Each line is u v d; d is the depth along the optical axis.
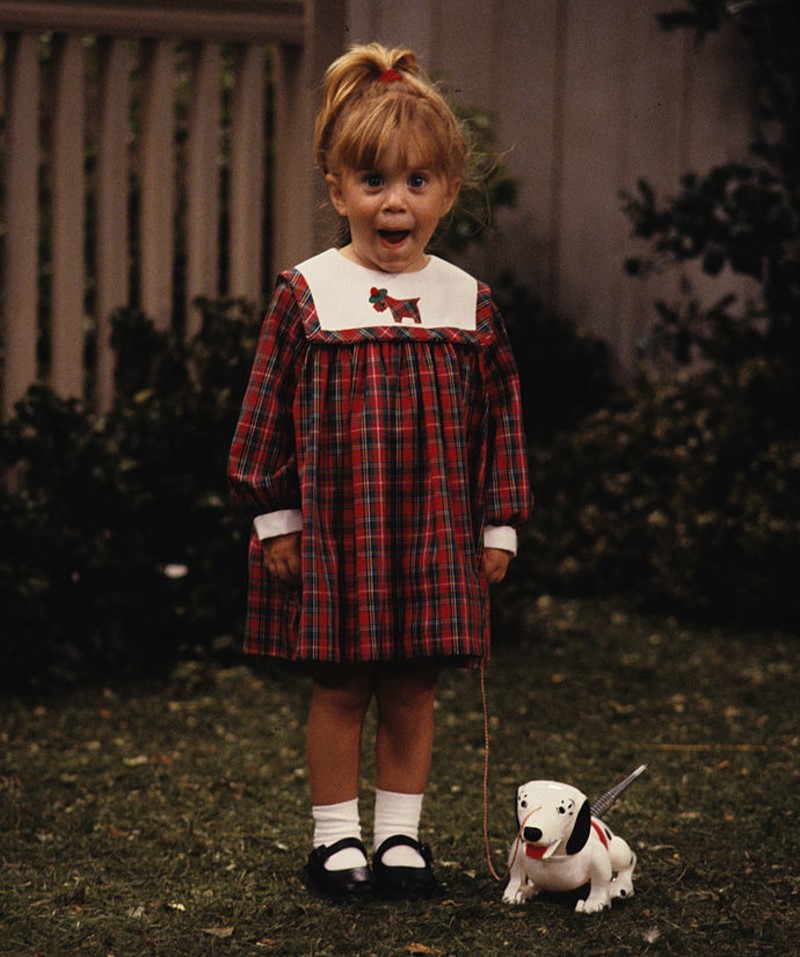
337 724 6.50
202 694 10.27
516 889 6.38
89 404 12.93
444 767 8.62
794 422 12.67
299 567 6.30
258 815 7.70
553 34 14.87
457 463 6.24
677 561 12.69
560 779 8.41
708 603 12.58
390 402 6.19
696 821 7.57
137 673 10.73
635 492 13.62
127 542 10.65
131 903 6.41
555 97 14.95
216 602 10.91
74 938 5.98
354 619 6.20
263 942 5.94
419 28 14.49
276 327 6.38
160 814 7.72
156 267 11.52
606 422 14.04
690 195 12.85
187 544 10.98
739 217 12.67
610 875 6.23
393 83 6.30
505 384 6.61
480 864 6.91
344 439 6.20
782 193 13.02
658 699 10.27
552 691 10.44
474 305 6.47
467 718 9.73
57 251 11.12
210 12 11.20
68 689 10.32
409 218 6.23
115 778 8.34
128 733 9.31
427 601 6.16
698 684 10.68
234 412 10.77
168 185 11.46
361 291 6.31
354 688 6.48
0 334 12.66
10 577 10.04
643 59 14.80
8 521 10.18
